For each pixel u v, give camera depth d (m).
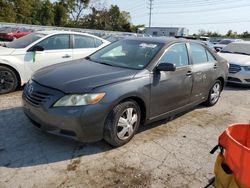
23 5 48.06
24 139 3.96
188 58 5.00
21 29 24.66
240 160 2.18
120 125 3.78
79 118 3.38
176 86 4.59
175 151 3.97
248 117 5.79
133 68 4.17
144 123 4.24
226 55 9.59
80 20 61.38
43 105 3.51
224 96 7.49
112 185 3.10
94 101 3.45
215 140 4.46
